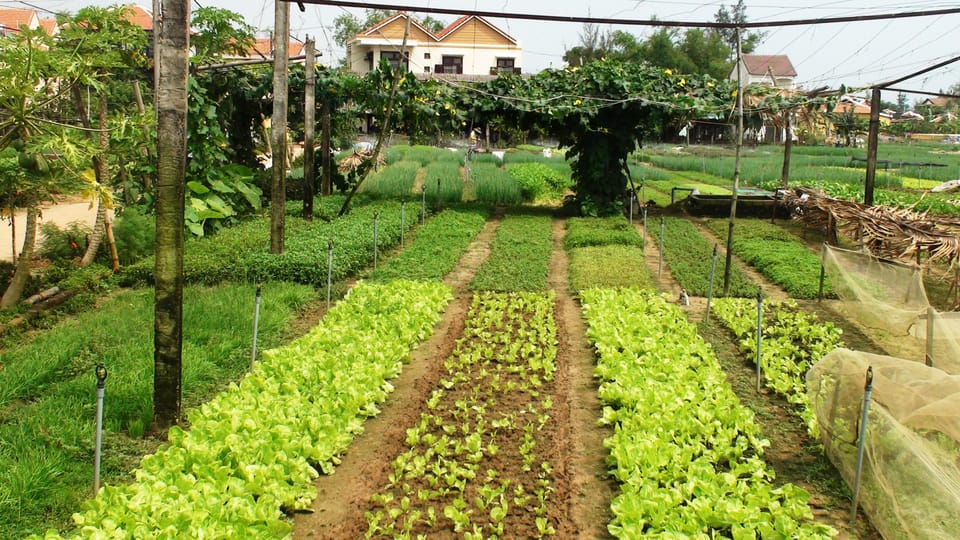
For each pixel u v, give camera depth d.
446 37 48.62
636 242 18.58
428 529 6.21
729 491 6.50
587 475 7.23
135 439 7.58
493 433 7.89
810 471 7.31
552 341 11.09
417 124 23.28
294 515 6.46
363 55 47.78
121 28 13.38
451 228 20.56
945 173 37.47
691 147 51.22
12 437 7.22
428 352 10.84
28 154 11.14
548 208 25.91
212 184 19.39
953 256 12.96
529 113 22.95
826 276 14.65
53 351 9.59
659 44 59.44
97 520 5.60
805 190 22.23
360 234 17.42
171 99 7.48
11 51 10.59
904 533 5.76
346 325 10.92
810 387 7.63
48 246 15.41
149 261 14.73
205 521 5.67
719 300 13.56
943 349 9.06
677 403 8.12
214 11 18.17
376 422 8.41
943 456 6.11
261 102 24.53
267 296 12.62
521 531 6.20
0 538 5.69
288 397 8.07
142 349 9.73
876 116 20.22
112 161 15.11
